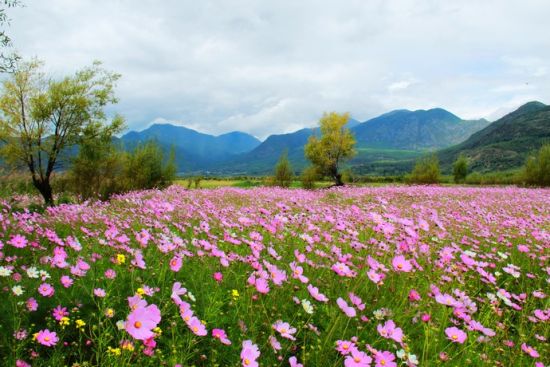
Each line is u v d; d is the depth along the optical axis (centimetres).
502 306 493
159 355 252
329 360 299
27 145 1847
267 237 610
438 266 486
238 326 320
